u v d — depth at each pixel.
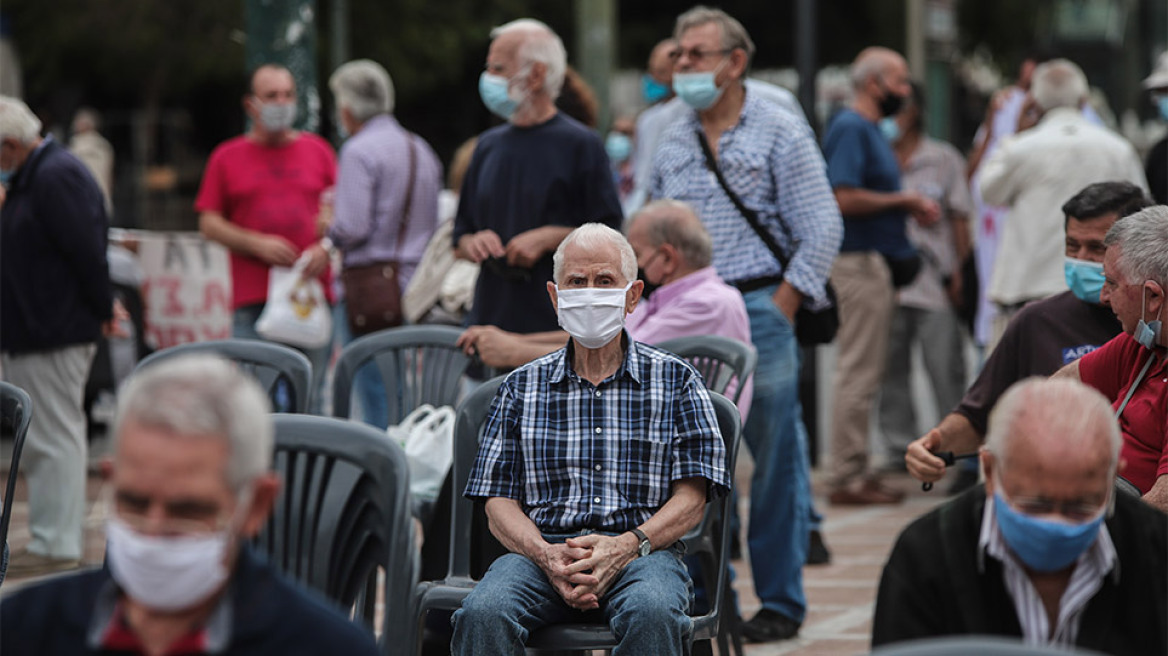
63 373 17.45
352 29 57.12
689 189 15.55
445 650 11.21
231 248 20.62
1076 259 11.83
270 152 20.88
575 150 15.07
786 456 14.72
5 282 17.22
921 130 24.22
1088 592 7.23
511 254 14.65
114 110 64.06
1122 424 10.58
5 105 17.05
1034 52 23.48
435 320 18.84
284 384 13.74
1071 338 11.90
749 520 14.81
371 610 9.27
